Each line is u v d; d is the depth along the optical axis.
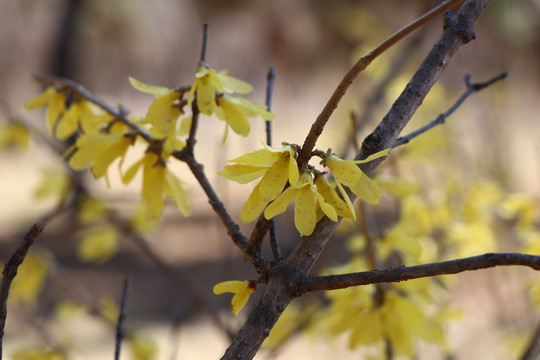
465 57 1.95
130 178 0.53
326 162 0.45
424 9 0.84
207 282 2.12
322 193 0.45
